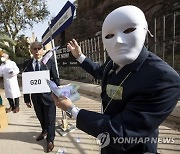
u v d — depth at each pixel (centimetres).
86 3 1962
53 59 391
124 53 123
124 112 117
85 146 362
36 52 374
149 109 112
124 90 124
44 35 547
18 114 609
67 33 1812
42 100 358
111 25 127
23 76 362
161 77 112
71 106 130
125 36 123
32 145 386
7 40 1723
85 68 205
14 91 632
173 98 113
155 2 1234
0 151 366
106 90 142
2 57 637
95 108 601
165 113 113
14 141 407
